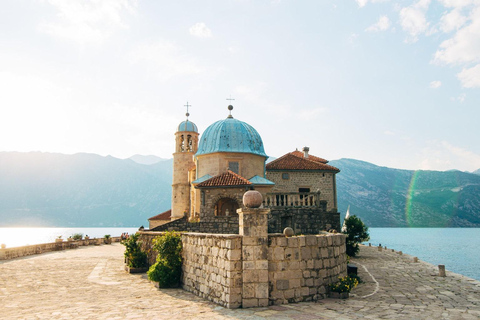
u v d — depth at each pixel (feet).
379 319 36.40
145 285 57.36
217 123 122.93
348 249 114.42
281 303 42.34
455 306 45.06
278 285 42.52
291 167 128.47
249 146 117.29
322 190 128.67
